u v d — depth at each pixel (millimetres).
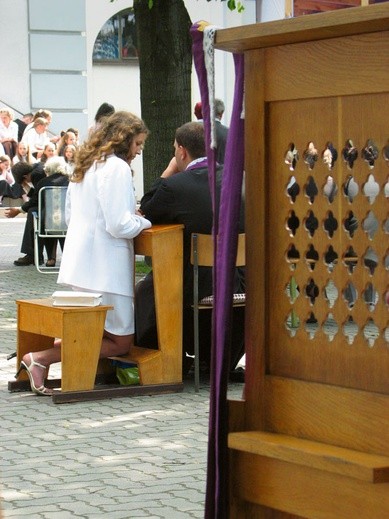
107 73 38031
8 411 10070
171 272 10820
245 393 5094
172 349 10898
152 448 8680
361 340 4691
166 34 19016
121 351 10805
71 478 7816
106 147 10703
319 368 4840
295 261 4906
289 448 4727
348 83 4605
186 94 19172
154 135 19188
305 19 4527
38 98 36812
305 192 4820
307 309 4875
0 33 36438
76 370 10469
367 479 4434
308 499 4758
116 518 6863
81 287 10711
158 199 10820
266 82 4910
